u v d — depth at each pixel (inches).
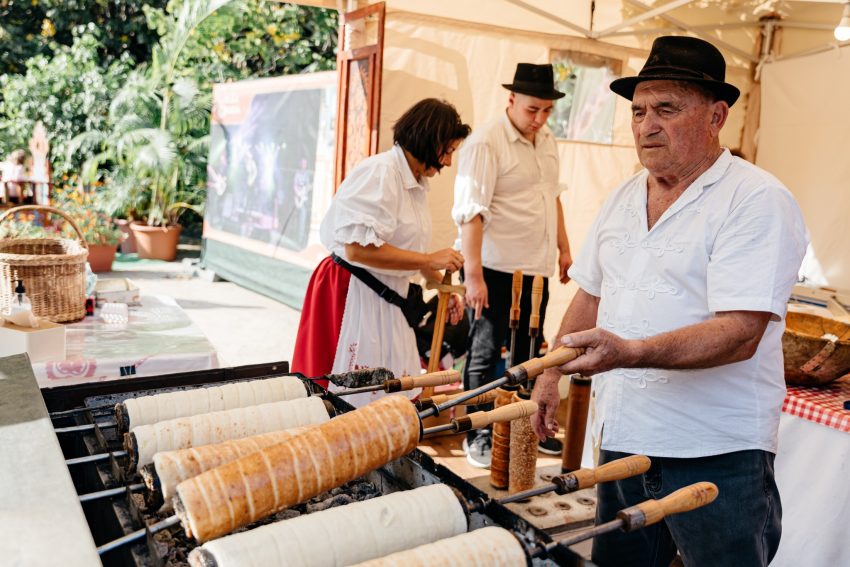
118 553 48.9
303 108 272.7
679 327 64.6
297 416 61.5
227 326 249.0
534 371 53.7
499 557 42.6
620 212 71.1
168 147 361.4
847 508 90.0
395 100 148.3
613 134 179.0
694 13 179.5
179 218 457.1
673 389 65.0
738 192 61.1
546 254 137.5
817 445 93.0
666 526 72.6
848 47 168.6
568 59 166.6
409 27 147.4
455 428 55.1
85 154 413.7
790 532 95.8
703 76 59.9
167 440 55.0
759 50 192.7
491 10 153.8
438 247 160.6
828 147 174.1
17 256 101.5
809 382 96.8
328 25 439.5
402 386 64.7
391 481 59.0
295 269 280.2
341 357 102.7
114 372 91.0
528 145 132.2
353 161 154.5
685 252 63.6
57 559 36.8
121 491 49.6
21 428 52.6
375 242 95.8
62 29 457.4
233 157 322.7
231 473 45.8
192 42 402.6
